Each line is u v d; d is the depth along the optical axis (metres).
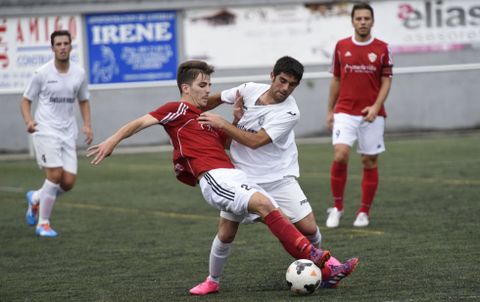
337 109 26.34
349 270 16.80
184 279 19.02
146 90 57.84
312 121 58.25
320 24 57.75
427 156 44.97
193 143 16.91
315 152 50.19
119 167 46.81
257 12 57.53
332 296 16.22
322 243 22.95
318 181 37.62
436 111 58.28
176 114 16.91
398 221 26.19
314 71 58.16
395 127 58.44
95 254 22.83
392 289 16.73
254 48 57.84
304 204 17.70
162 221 28.42
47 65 26.02
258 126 17.39
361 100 25.95
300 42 57.84
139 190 36.88
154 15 57.38
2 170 47.62
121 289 18.14
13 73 57.03
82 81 26.55
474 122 58.34
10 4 56.44
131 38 57.53
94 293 17.84
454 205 28.91
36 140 26.05
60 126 26.22
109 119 57.81
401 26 58.16
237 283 18.27
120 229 27.03
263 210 16.09
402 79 58.19
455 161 42.06
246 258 21.22
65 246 24.31
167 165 47.00
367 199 25.84
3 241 25.58
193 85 17.25
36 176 44.16
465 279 17.44
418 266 19.11
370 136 25.84
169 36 57.62
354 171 41.09
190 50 57.75
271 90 17.11
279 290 17.25
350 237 23.72
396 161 43.47
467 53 58.44
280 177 17.55
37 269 21.05
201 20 57.53
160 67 57.81
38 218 29.31
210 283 17.39
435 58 58.38
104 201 33.84
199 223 27.80
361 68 25.78
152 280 19.06
